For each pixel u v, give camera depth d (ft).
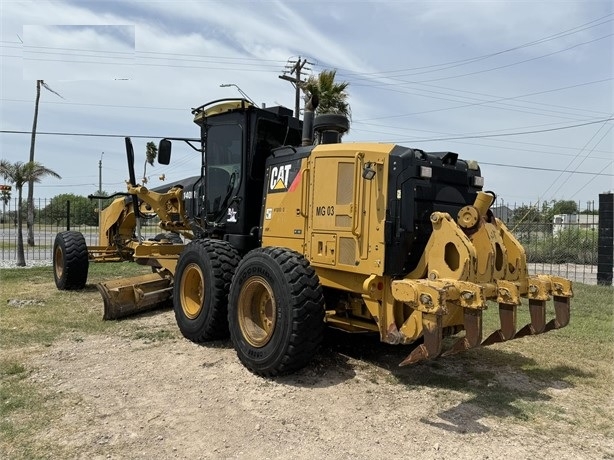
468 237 14.07
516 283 14.90
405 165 14.39
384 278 14.67
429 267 14.11
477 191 16.78
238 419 12.37
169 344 18.80
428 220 14.94
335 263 15.66
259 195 20.10
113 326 21.40
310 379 15.14
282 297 14.64
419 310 12.60
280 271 14.75
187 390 14.19
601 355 18.43
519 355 18.33
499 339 14.08
